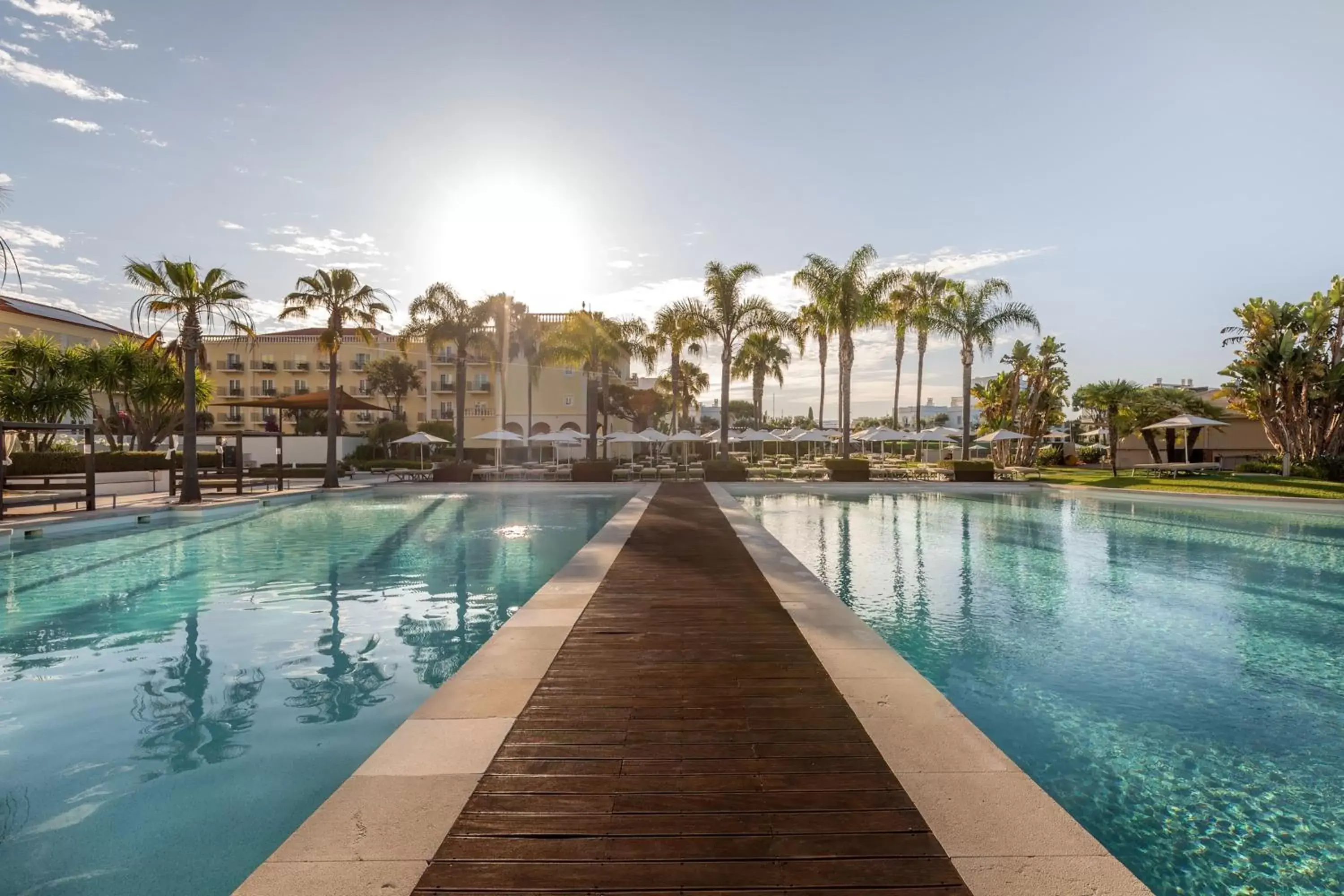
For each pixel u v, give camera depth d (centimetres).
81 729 441
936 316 2978
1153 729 455
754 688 433
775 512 1747
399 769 325
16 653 596
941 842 265
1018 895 235
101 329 4856
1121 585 887
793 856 255
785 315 2869
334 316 2383
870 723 378
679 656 498
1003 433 3388
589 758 336
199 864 305
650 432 3562
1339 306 2845
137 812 346
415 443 4391
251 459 3422
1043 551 1144
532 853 258
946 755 338
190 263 1783
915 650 620
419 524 1503
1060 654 608
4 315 4100
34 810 348
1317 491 2161
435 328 2955
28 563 1039
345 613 731
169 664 568
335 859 254
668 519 1380
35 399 2366
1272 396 2969
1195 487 2320
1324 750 426
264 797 360
